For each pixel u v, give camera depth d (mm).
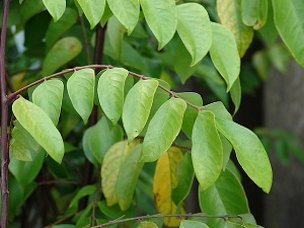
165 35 613
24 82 958
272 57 1660
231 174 730
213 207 723
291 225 2027
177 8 643
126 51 921
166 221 807
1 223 623
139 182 917
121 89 600
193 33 636
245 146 621
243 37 747
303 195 2020
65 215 907
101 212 866
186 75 783
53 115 598
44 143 566
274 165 2018
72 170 1021
